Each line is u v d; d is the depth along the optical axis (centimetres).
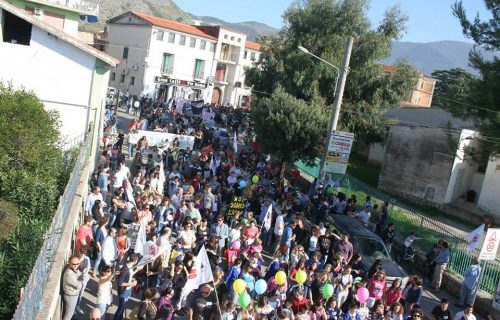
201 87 7131
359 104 3453
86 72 1967
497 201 3005
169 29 6625
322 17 3416
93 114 2059
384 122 3566
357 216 2105
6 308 889
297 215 1791
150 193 1648
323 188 2350
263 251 1800
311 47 3394
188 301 1177
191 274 1138
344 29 3372
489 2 2462
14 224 1157
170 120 3822
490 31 2461
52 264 1000
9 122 1349
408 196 3344
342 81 2350
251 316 1087
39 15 3167
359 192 2750
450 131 2838
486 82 2372
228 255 1395
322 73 3338
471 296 1661
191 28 7038
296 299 1169
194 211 1630
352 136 2419
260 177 2439
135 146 2767
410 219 2291
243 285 1093
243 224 1569
